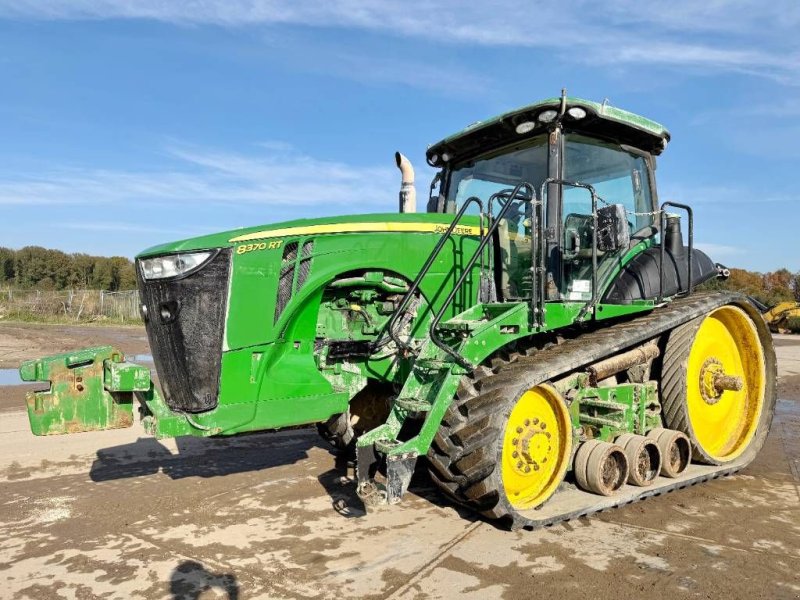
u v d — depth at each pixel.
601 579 3.22
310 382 4.04
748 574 3.28
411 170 5.23
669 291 5.15
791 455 5.86
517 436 4.00
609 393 4.51
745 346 5.49
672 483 4.56
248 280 3.87
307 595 3.06
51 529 3.96
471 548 3.62
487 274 4.63
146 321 3.88
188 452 5.95
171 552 3.59
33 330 24.11
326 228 4.17
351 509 4.30
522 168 4.90
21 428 6.98
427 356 4.09
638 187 5.27
